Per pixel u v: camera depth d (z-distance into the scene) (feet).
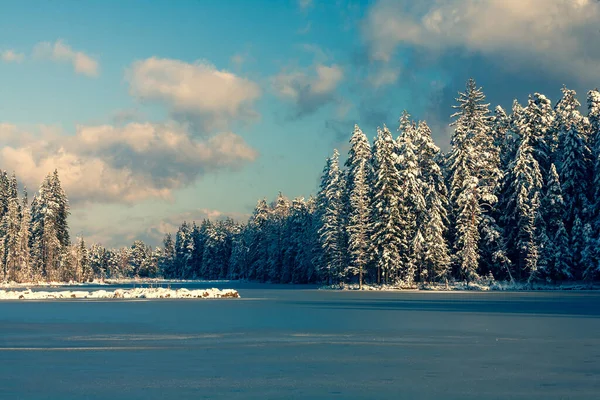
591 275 216.95
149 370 52.80
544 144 239.50
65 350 64.85
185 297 195.42
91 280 479.41
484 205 239.09
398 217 238.68
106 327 89.15
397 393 43.68
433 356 59.93
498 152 243.19
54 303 164.14
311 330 83.46
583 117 245.04
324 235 276.00
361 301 158.51
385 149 243.40
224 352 63.10
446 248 232.53
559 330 81.87
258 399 42.01
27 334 79.92
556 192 223.10
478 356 59.77
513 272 232.94
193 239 597.93
